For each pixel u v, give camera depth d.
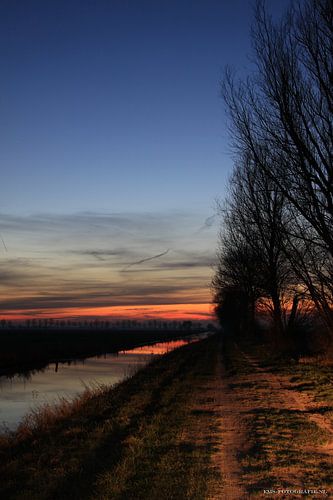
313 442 9.50
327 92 15.92
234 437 10.12
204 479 7.46
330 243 17.12
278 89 16.89
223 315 108.94
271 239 31.17
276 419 11.79
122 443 9.93
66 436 11.35
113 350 64.62
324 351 27.59
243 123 19.14
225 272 52.34
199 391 17.25
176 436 10.28
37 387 25.89
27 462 9.41
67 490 7.39
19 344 66.31
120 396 17.14
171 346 75.75
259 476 7.58
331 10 15.54
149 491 7.02
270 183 23.66
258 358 32.59
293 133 16.48
